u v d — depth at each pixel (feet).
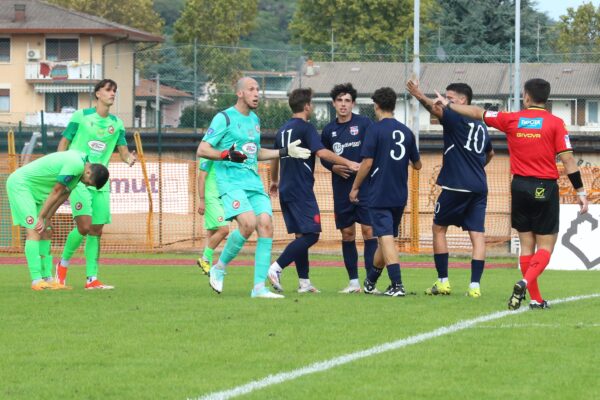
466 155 107.45
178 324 83.41
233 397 57.16
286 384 60.59
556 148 94.58
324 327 81.66
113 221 233.76
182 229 237.04
